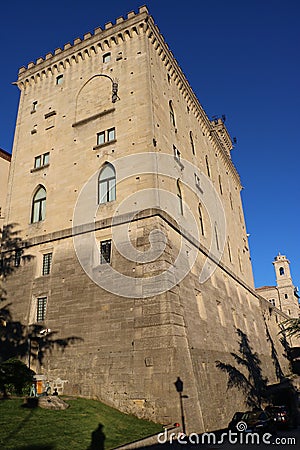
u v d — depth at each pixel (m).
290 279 106.38
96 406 20.50
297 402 39.12
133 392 21.00
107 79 32.72
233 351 33.59
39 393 21.08
